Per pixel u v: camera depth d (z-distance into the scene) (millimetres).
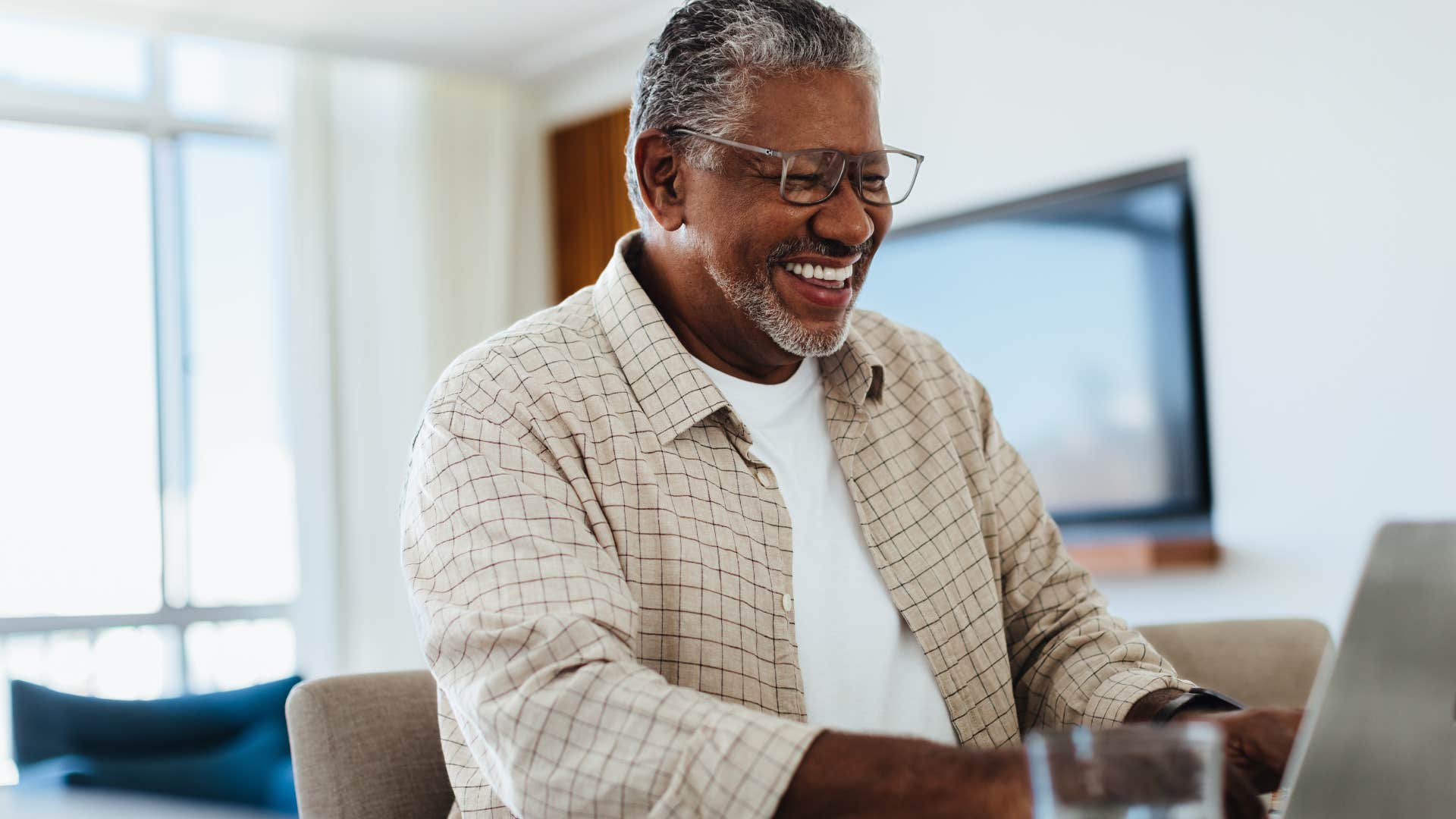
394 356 5059
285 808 1955
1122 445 3586
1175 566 3473
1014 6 3812
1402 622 774
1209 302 3367
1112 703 1202
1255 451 3279
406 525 1175
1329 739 716
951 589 1339
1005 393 3885
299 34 4863
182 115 5000
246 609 5004
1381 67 3010
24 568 4754
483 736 997
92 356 4855
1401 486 2977
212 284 5059
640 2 4637
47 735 2561
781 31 1243
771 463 1327
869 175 1273
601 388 1252
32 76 4816
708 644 1187
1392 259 2988
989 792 781
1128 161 3537
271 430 5113
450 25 4809
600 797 908
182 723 2590
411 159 5160
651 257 1370
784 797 843
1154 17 3477
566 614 1001
